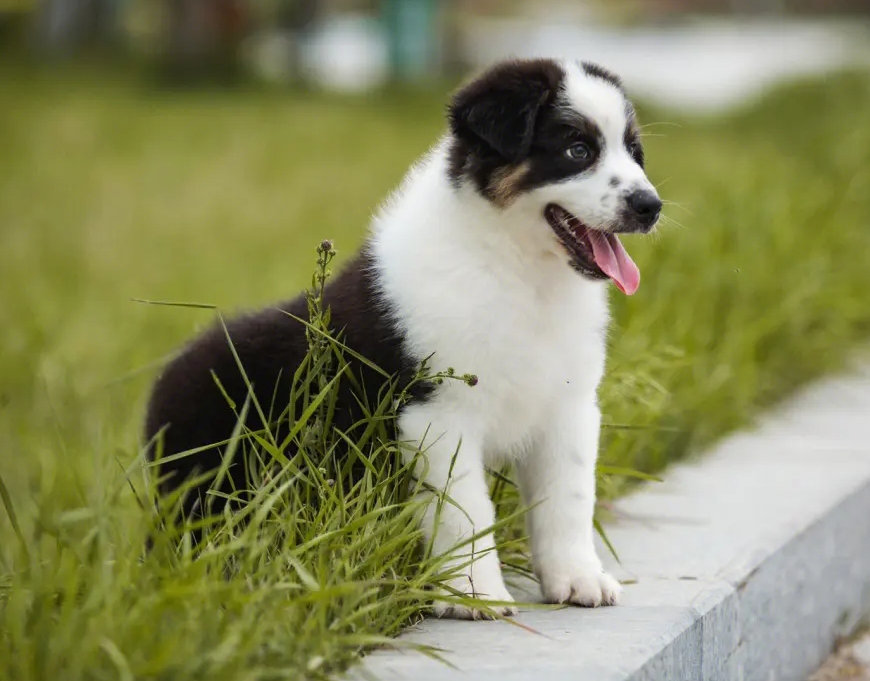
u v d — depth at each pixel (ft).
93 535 12.84
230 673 10.88
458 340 15.03
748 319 27.09
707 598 14.89
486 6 177.88
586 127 15.70
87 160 61.31
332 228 44.70
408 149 64.13
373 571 13.30
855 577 19.57
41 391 24.95
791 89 70.79
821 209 34.53
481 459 15.47
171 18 94.12
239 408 16.66
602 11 177.06
